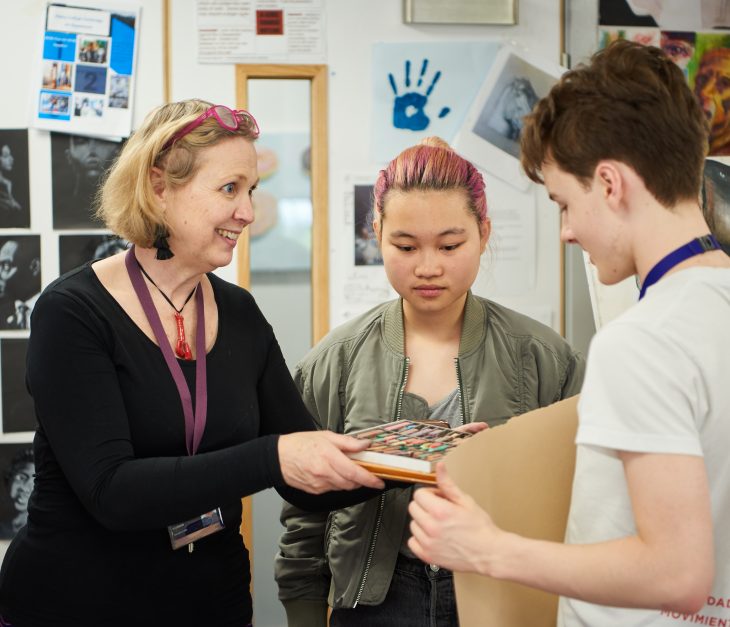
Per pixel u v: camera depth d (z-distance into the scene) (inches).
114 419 49.1
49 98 92.5
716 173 97.9
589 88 37.7
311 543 61.8
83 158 93.7
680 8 98.1
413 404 58.3
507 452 45.1
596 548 35.6
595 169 37.2
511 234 97.9
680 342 34.5
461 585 41.4
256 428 56.4
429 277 54.8
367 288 97.0
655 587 33.8
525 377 58.9
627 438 34.2
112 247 94.7
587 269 89.5
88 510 48.7
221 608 54.4
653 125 36.3
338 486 47.2
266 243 96.9
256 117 95.5
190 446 52.4
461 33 96.2
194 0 93.4
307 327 98.0
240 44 94.0
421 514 39.2
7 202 93.5
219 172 50.4
